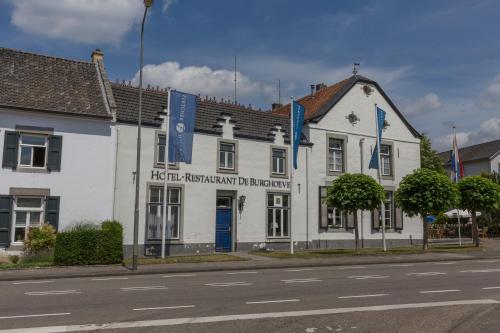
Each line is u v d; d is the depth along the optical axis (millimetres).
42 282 15094
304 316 9367
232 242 25719
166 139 22297
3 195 20375
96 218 22062
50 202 21234
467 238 40062
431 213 26406
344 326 8523
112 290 13016
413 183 26219
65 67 24719
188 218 24359
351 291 12641
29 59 24016
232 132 26203
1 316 9391
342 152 30453
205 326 8508
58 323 8734
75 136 22047
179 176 24250
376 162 29438
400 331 8172
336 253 24844
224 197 25969
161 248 23578
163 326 8500
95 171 22266
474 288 13188
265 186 27000
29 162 21312
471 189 29172
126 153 23125
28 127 21125
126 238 22719
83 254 19344
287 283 14352
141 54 19438
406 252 25531
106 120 22672
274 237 27047
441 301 11062
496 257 24250
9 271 17344
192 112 23250
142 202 23234
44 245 20062
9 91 21531
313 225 28422
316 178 28953
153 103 25156
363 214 30406
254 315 9461
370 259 22422
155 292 12586
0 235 20203
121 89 24625
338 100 30484
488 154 54656
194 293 12375
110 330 8195
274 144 27609
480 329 8312
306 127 29422
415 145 33688
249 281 14922
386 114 32562
